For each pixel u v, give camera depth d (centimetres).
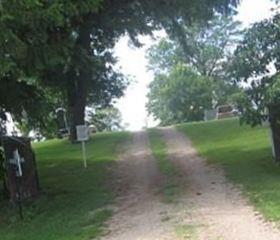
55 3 1529
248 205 1383
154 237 1155
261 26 1808
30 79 1855
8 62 1447
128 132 3931
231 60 2028
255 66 1808
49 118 2138
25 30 1545
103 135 3769
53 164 2609
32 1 1452
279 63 1809
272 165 1980
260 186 1602
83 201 1688
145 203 1573
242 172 1894
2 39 1421
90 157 2762
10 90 1778
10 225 1505
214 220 1249
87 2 1725
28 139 1834
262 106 1833
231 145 2641
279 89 1731
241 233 1108
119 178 2106
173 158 2491
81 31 2141
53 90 2594
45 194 1861
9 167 1702
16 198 1705
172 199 1582
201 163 2236
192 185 1786
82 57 1923
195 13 2536
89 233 1255
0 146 1789
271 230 1109
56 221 1444
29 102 1861
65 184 2050
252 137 2808
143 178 2055
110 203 1625
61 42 1688
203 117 7294
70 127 3409
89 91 3400
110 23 2233
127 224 1319
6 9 1417
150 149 2900
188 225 1223
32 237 1310
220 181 1791
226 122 3709
